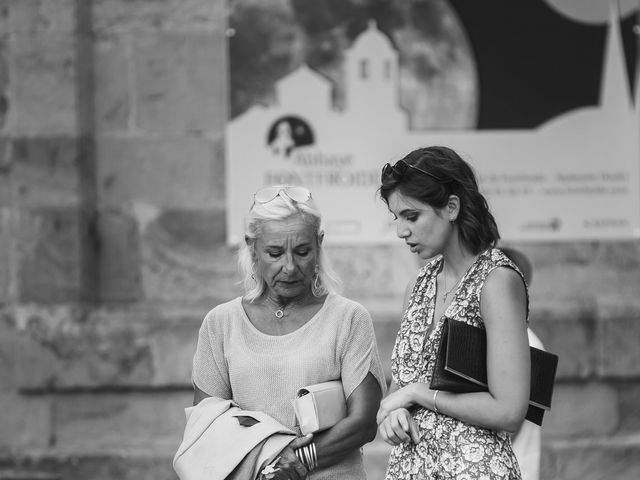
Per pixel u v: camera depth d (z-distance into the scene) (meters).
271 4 10.92
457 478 5.07
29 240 10.60
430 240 5.19
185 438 5.69
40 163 10.59
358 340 5.79
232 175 10.89
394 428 5.15
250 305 5.96
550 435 10.66
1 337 10.61
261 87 10.90
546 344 10.53
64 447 10.61
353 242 10.92
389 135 10.92
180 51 10.92
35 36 10.59
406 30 10.93
